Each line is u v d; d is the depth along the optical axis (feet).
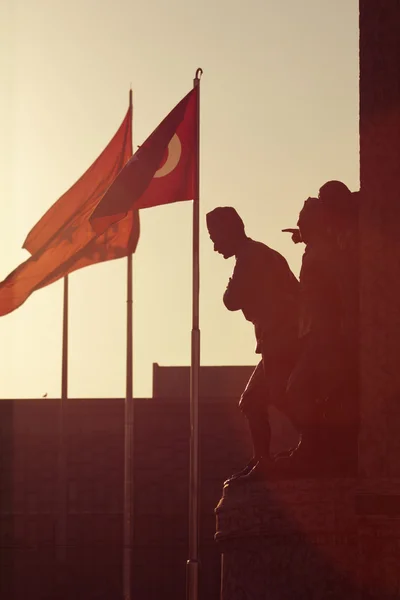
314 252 64.95
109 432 208.44
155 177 103.86
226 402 205.36
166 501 206.18
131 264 156.25
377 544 59.98
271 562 64.59
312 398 64.28
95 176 130.31
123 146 131.34
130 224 133.69
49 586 205.98
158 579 204.85
